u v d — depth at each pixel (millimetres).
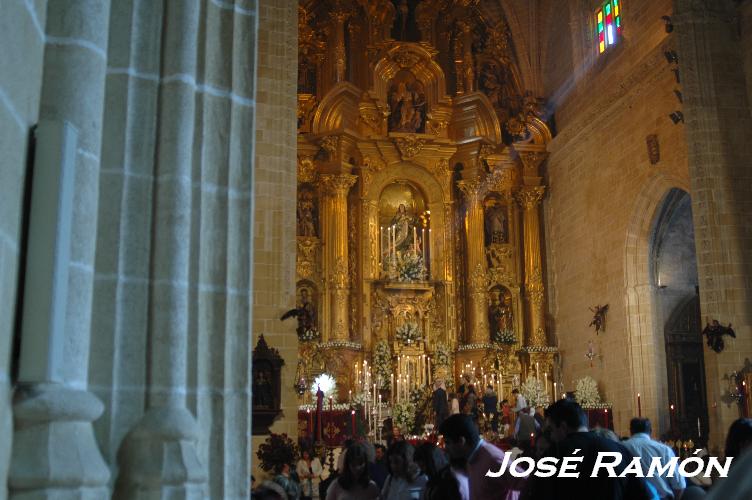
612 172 24828
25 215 3641
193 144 4754
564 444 4586
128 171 4531
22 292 3594
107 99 4574
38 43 3920
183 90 4691
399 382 26312
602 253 25328
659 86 22219
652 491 6027
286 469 13094
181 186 4594
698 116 19391
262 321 16062
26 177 3664
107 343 4312
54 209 3652
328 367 26391
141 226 4512
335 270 27422
